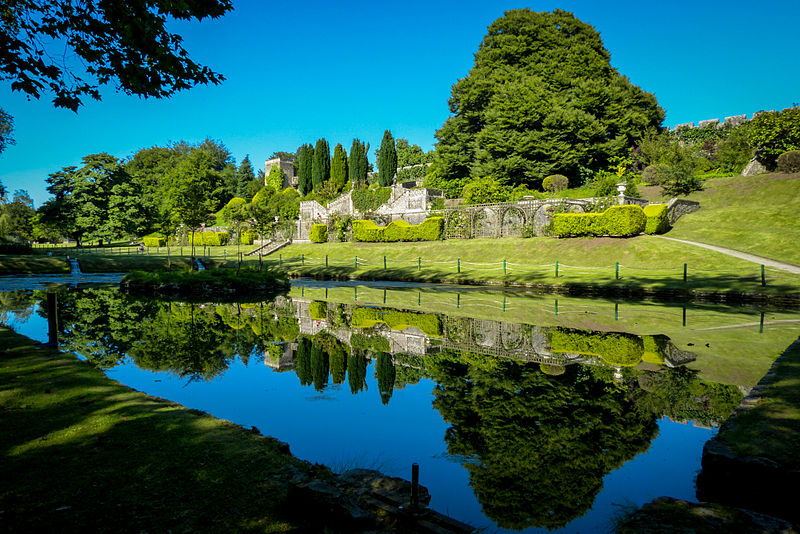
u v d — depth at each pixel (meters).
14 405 5.36
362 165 66.69
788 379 6.12
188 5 7.36
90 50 7.41
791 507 3.58
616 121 42.44
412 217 42.62
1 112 34.25
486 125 44.19
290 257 43.56
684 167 34.34
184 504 3.30
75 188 58.25
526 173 42.00
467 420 5.62
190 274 24.16
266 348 9.77
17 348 8.60
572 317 13.38
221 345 10.07
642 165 43.47
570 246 28.59
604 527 3.33
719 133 43.84
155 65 7.69
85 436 4.52
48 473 3.72
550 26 45.88
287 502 3.29
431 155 72.62
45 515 3.09
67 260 37.59
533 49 45.59
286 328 12.17
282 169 93.06
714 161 40.16
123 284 24.02
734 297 16.67
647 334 10.66
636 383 6.91
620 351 9.02
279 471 3.90
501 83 44.97
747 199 31.02
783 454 3.88
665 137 41.31
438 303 17.06
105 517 3.09
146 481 3.63
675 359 8.27
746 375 7.16
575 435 5.12
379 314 14.52
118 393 6.05
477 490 3.94
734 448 4.05
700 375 7.24
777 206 28.50
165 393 6.71
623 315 13.58
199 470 3.85
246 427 5.32
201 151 79.81
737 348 9.01
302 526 3.07
